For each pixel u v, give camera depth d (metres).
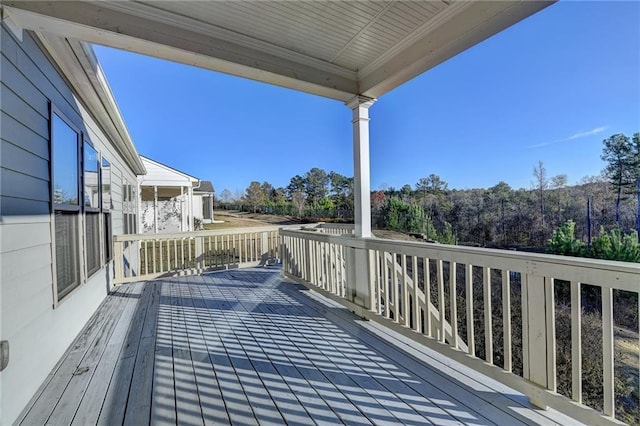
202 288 4.92
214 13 2.40
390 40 2.79
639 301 1.33
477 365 2.01
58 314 2.58
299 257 4.96
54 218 2.58
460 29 2.33
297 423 1.69
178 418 1.75
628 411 2.62
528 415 1.69
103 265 4.32
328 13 2.41
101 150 4.68
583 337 3.18
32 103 2.30
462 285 5.17
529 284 1.74
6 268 1.81
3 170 1.86
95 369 2.34
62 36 2.26
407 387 2.02
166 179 13.27
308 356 2.50
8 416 1.75
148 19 2.35
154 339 2.90
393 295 2.88
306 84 3.19
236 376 2.20
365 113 3.52
